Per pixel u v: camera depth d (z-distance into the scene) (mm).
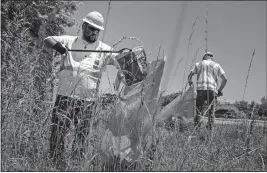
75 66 3451
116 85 3145
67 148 2818
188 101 3020
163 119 2982
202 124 3064
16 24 3363
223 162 2807
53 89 3408
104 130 2922
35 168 2557
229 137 3303
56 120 3227
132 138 2828
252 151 3033
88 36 3586
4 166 2439
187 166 2670
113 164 2818
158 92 2861
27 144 2834
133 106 2896
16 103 2854
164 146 2801
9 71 2998
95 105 3010
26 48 3213
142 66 3039
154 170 2545
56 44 3451
